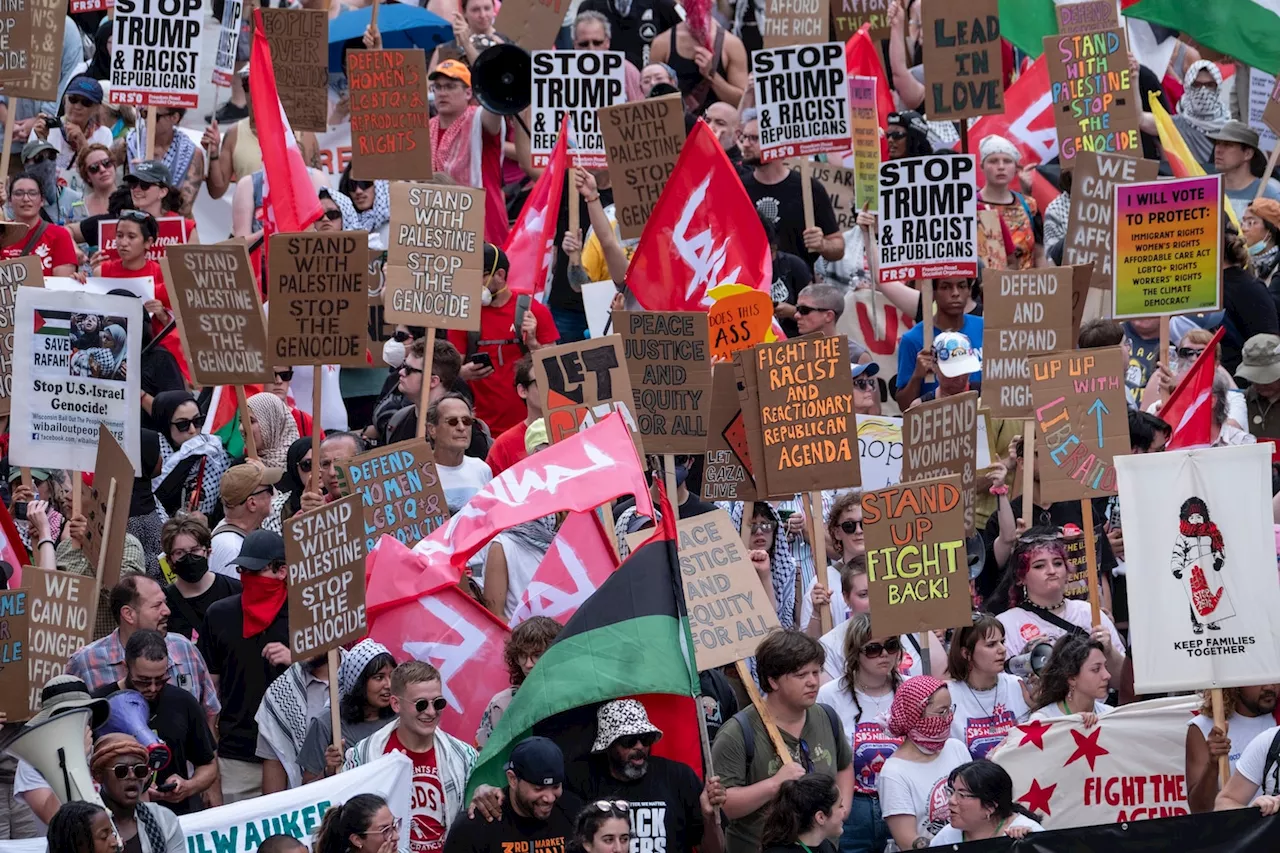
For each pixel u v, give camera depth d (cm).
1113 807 1855
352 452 2297
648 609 1748
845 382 2022
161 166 2822
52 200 3077
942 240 2570
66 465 2120
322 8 3509
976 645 1895
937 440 2156
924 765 1783
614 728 1648
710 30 3481
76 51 3516
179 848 1641
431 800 1745
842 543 2173
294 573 1802
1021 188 3294
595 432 1953
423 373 2334
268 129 2744
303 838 1678
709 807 1677
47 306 2120
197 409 2425
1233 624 1798
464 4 3619
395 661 1847
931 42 2808
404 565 1908
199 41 2856
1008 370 2373
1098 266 2725
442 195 2311
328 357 2148
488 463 2338
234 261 2195
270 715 1888
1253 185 3331
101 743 1633
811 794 1616
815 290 2661
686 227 2428
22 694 1778
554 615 1925
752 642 1875
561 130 2777
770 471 2031
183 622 2038
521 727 1697
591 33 3244
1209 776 1822
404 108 2706
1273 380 2542
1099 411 2120
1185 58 3781
